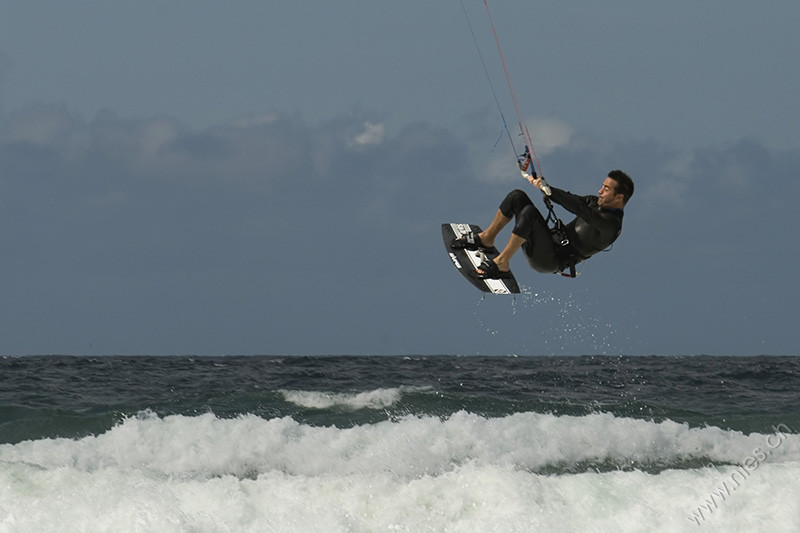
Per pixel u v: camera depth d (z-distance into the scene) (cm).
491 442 4197
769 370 10175
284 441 4200
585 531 2973
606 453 4219
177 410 5525
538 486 3284
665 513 3069
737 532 2945
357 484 3325
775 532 2944
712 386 7981
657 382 8188
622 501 3203
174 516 3000
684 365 11706
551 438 4294
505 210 3500
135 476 3566
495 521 3058
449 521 3111
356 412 5328
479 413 5331
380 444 4156
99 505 3108
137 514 2998
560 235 3456
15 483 3366
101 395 6800
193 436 4238
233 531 2967
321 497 3234
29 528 2942
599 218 3366
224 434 4262
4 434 4803
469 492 3250
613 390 7456
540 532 2969
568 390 7262
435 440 4178
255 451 4094
